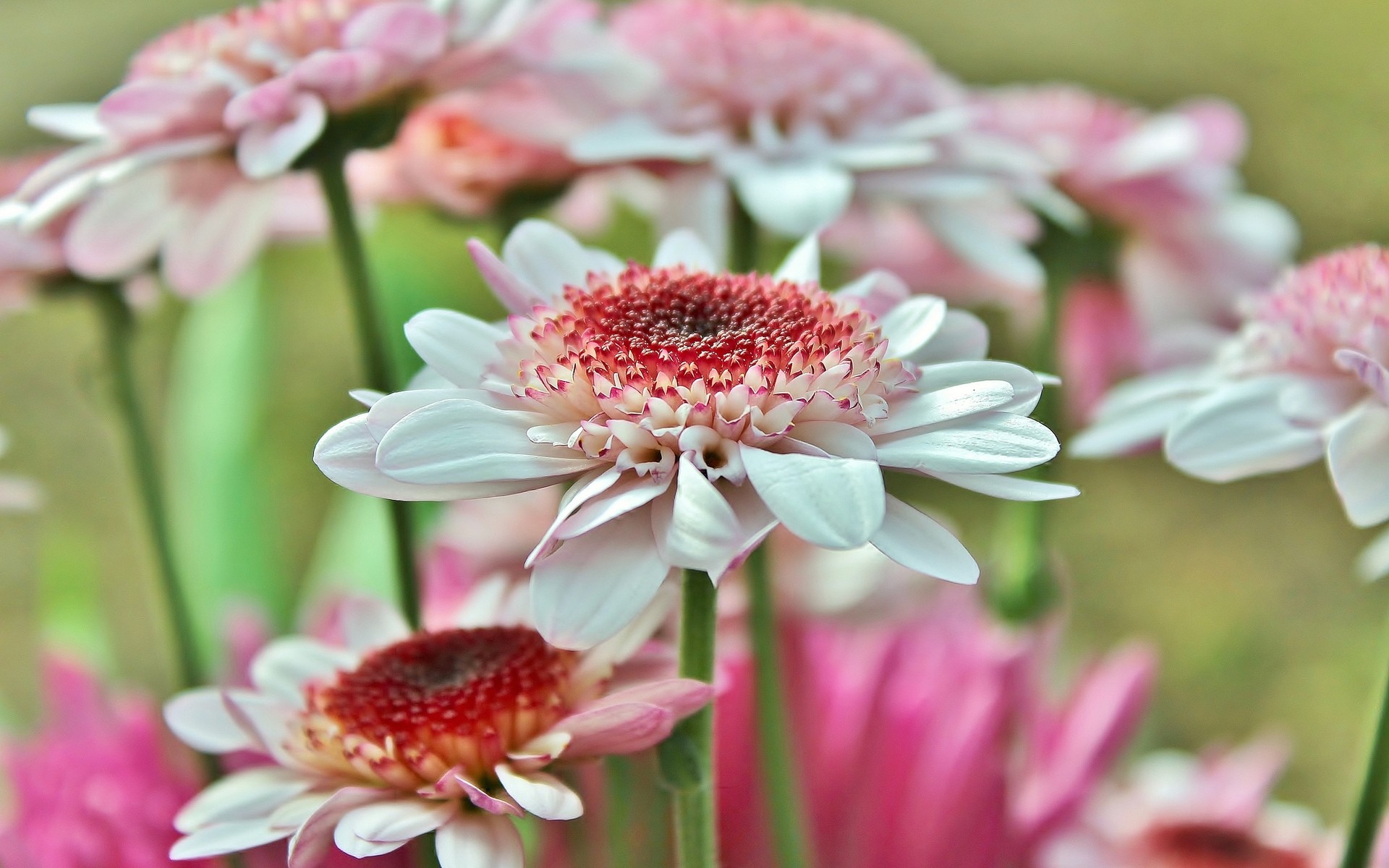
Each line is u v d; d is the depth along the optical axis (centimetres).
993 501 63
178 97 32
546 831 32
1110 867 34
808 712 33
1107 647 61
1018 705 34
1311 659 62
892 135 36
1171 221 42
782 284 29
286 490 57
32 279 35
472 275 47
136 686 53
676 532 26
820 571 37
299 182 37
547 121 35
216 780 33
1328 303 30
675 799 28
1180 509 72
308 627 36
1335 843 35
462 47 33
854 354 27
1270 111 81
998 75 84
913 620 36
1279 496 74
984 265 36
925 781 33
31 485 37
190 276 34
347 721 28
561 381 27
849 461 26
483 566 37
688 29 36
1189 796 37
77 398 77
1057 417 37
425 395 27
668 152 34
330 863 30
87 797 32
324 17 32
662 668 29
